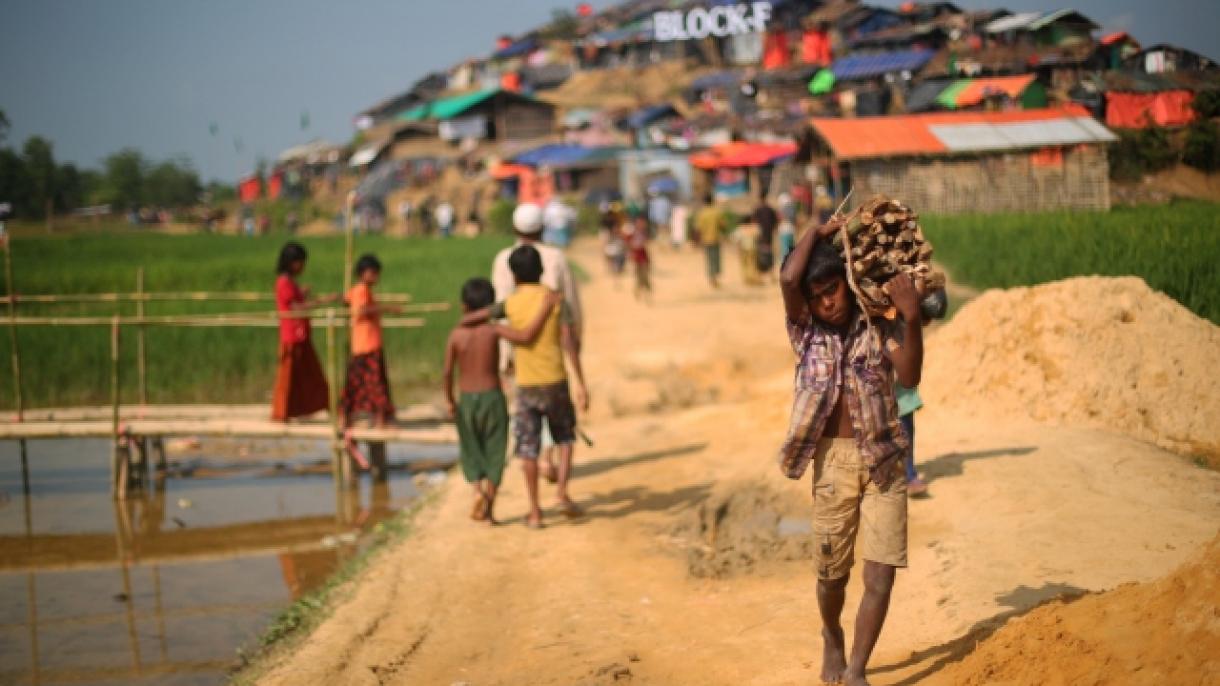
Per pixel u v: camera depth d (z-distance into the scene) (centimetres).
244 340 2375
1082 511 947
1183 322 1279
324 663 863
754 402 1669
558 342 1214
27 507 1509
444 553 1136
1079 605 626
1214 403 1211
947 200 2225
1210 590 546
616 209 4844
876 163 2430
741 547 1045
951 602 785
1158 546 845
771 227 3612
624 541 1132
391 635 923
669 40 12306
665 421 1695
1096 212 1636
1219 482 1022
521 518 1245
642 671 783
